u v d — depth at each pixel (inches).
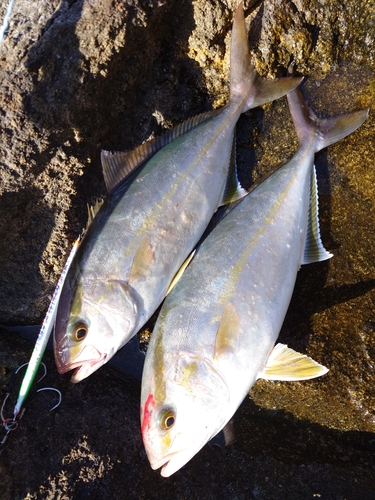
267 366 14.5
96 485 14.3
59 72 14.7
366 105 18.4
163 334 14.1
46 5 15.5
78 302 14.5
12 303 16.8
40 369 16.0
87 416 15.5
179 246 15.5
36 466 14.2
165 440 13.3
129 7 15.0
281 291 14.6
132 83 16.6
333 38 18.3
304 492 15.1
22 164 14.8
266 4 17.4
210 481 15.1
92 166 16.6
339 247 17.7
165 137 16.3
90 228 14.9
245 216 15.0
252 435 16.7
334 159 18.2
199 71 17.8
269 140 18.5
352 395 16.2
